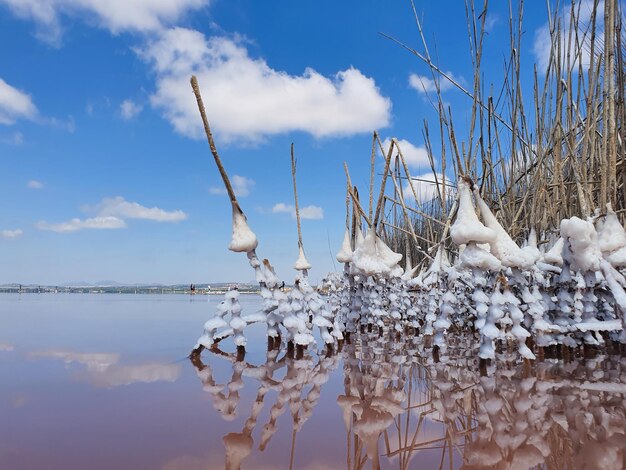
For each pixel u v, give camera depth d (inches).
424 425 53.3
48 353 103.1
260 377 79.8
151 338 132.0
